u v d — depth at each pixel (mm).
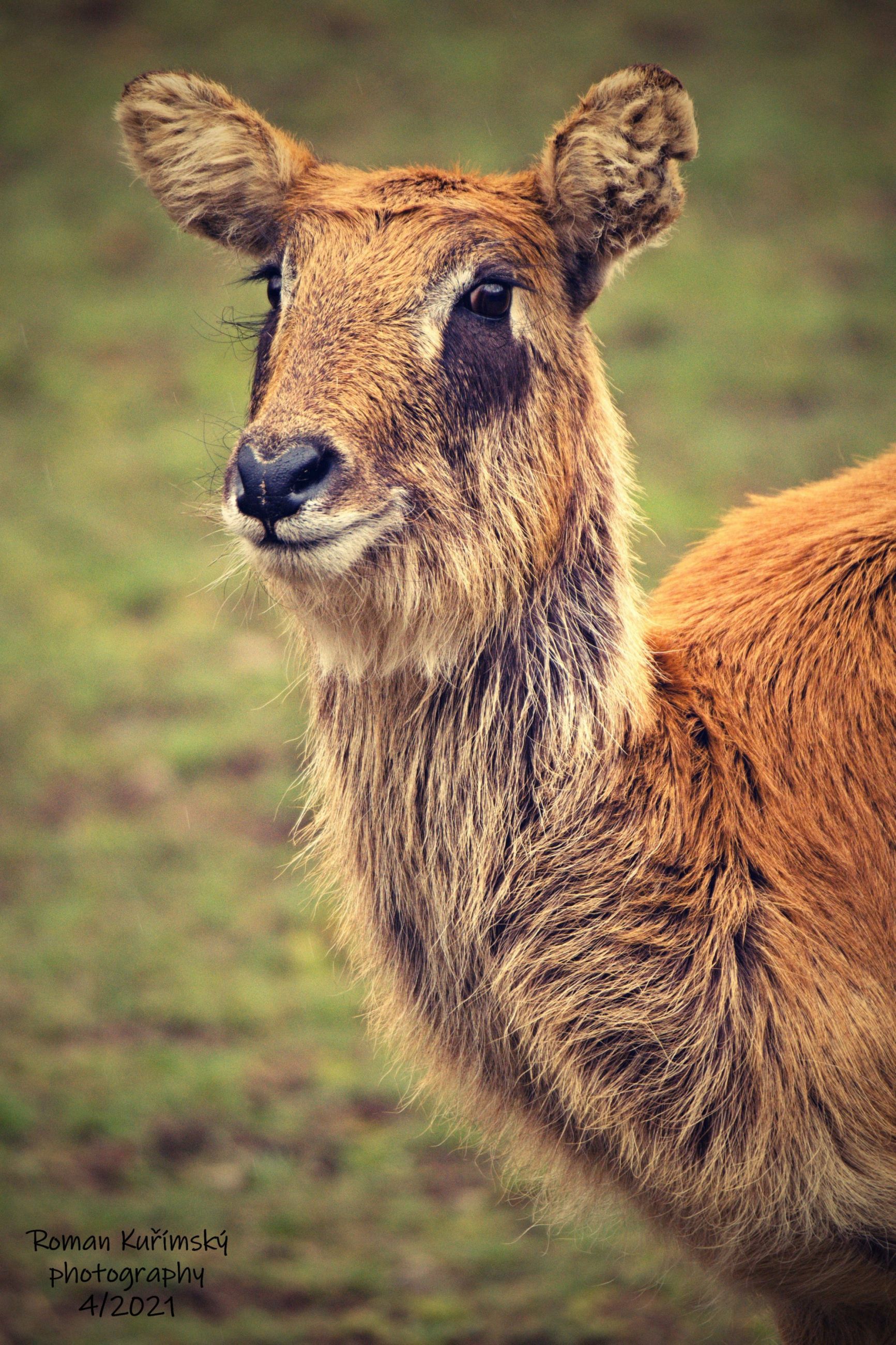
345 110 49625
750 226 43875
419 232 11305
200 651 29438
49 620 30297
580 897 11031
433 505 11070
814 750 11438
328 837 12789
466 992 11562
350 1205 17547
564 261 12086
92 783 25797
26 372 39188
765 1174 10711
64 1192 17500
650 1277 16500
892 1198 10742
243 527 10609
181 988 21125
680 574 13875
